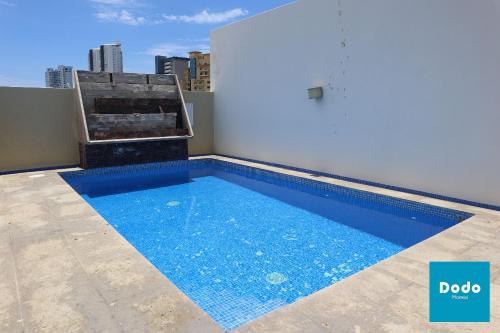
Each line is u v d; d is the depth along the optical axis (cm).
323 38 859
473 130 605
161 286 313
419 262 369
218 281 422
